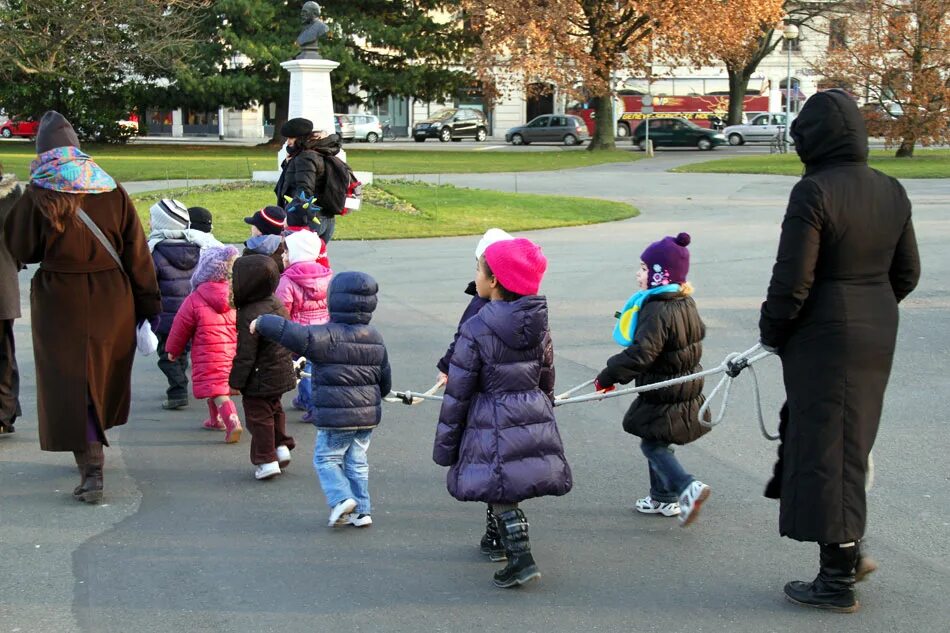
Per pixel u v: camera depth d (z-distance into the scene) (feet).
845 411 14.32
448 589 15.48
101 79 149.38
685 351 17.34
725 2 132.05
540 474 15.14
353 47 148.56
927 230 60.54
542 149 163.12
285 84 140.46
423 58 153.28
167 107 154.20
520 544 15.25
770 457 21.83
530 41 131.03
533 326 15.19
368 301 17.99
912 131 126.62
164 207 26.09
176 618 14.46
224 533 17.76
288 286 24.54
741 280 44.27
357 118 191.11
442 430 15.46
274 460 20.61
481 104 217.97
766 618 14.46
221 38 142.61
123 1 101.04
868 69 127.03
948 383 27.50
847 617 14.47
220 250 23.40
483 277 15.57
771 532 17.79
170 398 26.03
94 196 19.04
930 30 122.83
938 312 37.01
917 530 17.63
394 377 28.58
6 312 22.26
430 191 77.00
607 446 22.71
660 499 18.56
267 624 14.28
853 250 14.32
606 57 138.72
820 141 14.61
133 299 19.76
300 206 31.55
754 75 214.69
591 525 18.15
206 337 22.95
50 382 18.71
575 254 52.95
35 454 22.20
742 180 101.24
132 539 17.44
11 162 105.60
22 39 99.40
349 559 16.65
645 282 17.48
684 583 15.67
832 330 14.29
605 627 14.17
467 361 15.25
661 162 129.80
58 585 15.55
